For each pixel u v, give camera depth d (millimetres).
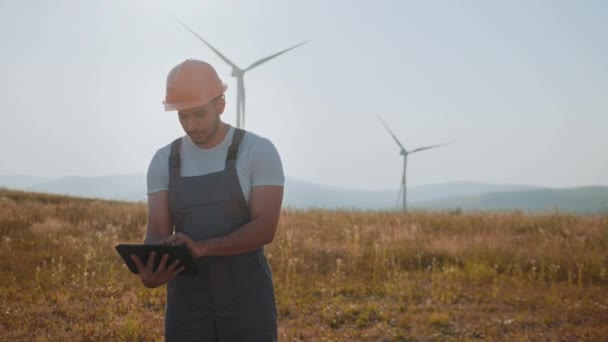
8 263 9562
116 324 6457
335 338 6281
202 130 2867
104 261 9898
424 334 6453
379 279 9469
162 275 2801
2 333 6039
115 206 19625
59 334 6055
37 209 17469
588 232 14352
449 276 9586
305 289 8523
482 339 6383
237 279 2936
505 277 9633
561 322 7082
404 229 14703
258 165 2949
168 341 2984
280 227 14727
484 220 17453
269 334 2961
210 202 2945
